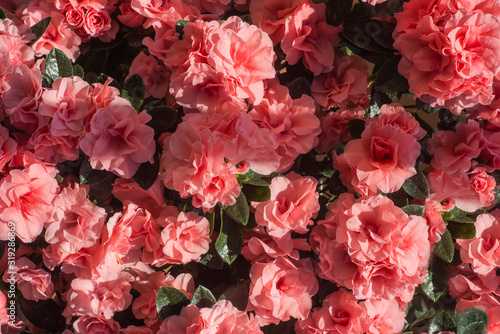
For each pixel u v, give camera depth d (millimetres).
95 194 722
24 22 735
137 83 712
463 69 662
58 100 663
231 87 685
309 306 720
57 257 688
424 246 687
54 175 688
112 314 710
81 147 658
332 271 702
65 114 662
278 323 736
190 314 697
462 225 730
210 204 671
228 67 679
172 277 729
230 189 667
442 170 713
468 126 711
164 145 681
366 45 729
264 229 731
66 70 700
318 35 737
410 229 684
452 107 695
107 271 699
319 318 727
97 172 687
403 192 716
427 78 685
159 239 709
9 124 687
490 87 678
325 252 702
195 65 683
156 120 700
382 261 680
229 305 692
